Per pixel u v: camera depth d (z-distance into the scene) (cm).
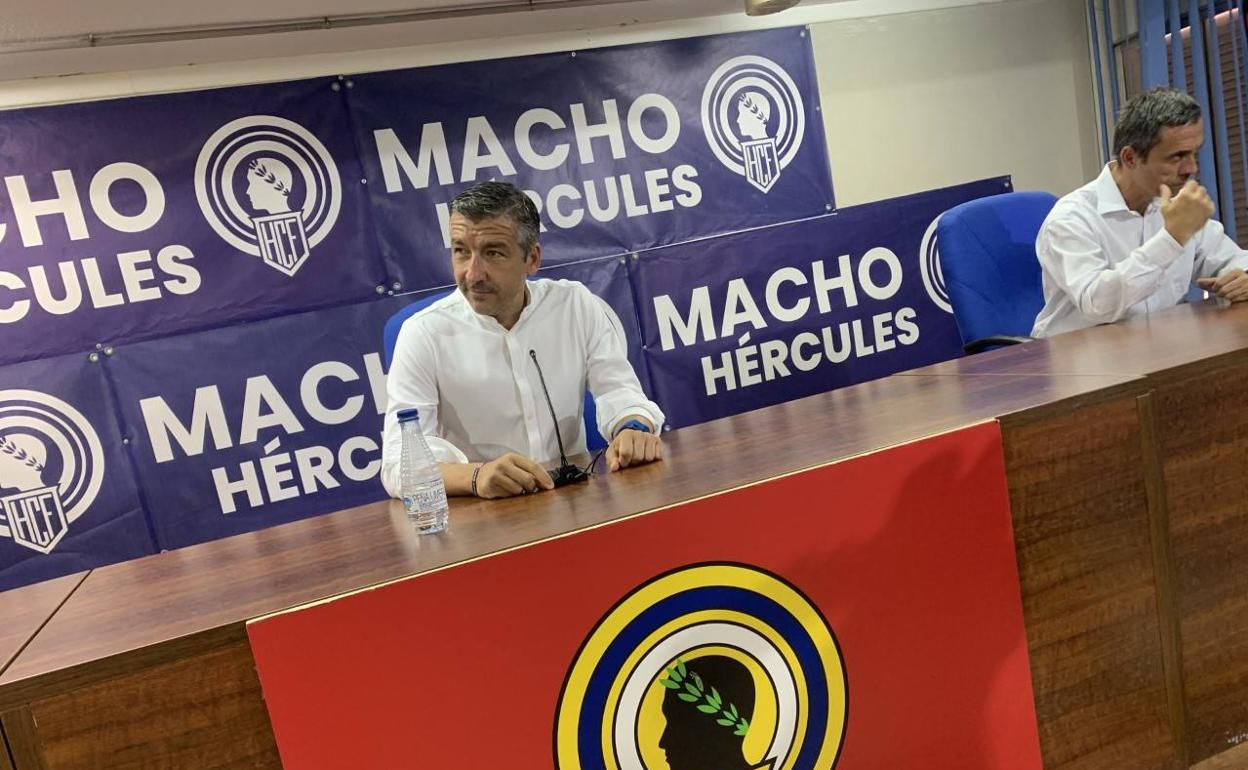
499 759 92
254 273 248
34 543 234
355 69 253
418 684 89
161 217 239
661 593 97
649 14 281
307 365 254
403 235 261
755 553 101
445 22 257
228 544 131
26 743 79
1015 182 336
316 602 86
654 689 98
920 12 315
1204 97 309
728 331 298
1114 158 207
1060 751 118
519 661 92
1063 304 214
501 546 93
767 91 297
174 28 228
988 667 113
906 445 107
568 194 277
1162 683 125
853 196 313
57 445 234
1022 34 331
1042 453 115
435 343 170
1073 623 118
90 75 231
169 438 243
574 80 275
